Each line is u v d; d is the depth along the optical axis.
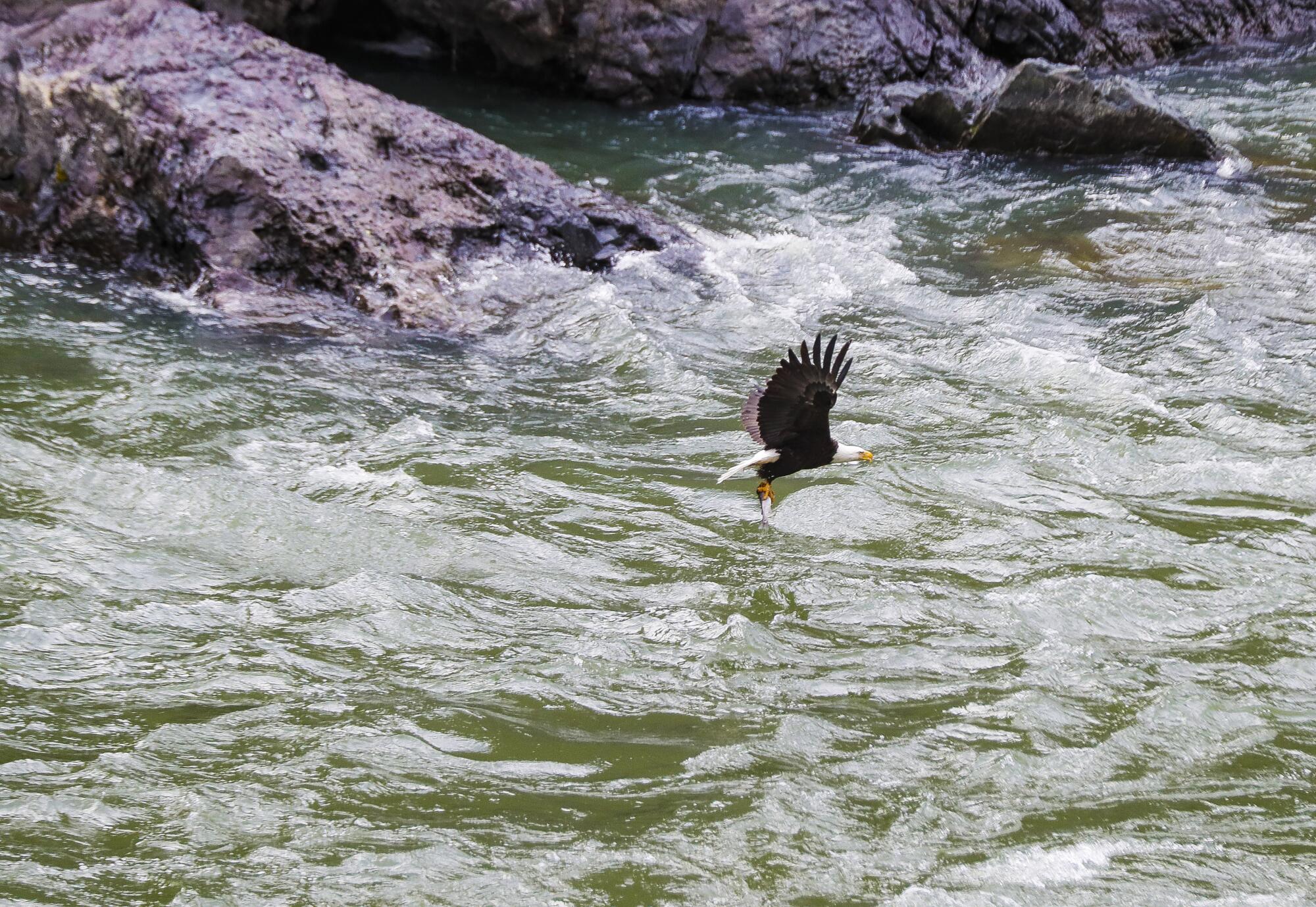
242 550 11.03
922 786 8.44
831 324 16.84
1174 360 15.69
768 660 9.91
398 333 15.85
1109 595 10.79
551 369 15.29
